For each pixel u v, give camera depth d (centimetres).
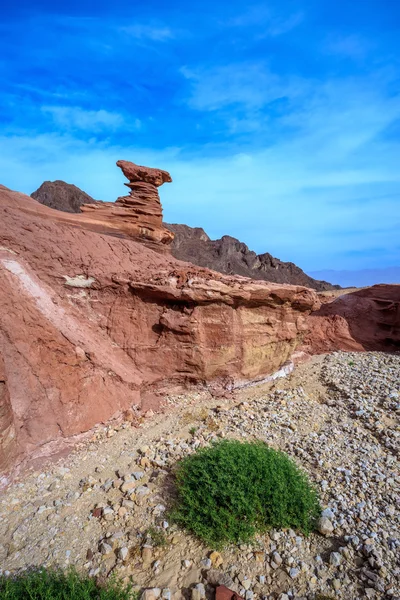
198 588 496
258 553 552
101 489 712
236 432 910
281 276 6194
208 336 1159
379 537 575
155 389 1121
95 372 959
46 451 802
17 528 618
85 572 536
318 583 509
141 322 1138
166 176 1592
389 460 788
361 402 1102
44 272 1010
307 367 1552
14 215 1043
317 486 704
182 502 646
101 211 1440
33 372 829
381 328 2019
